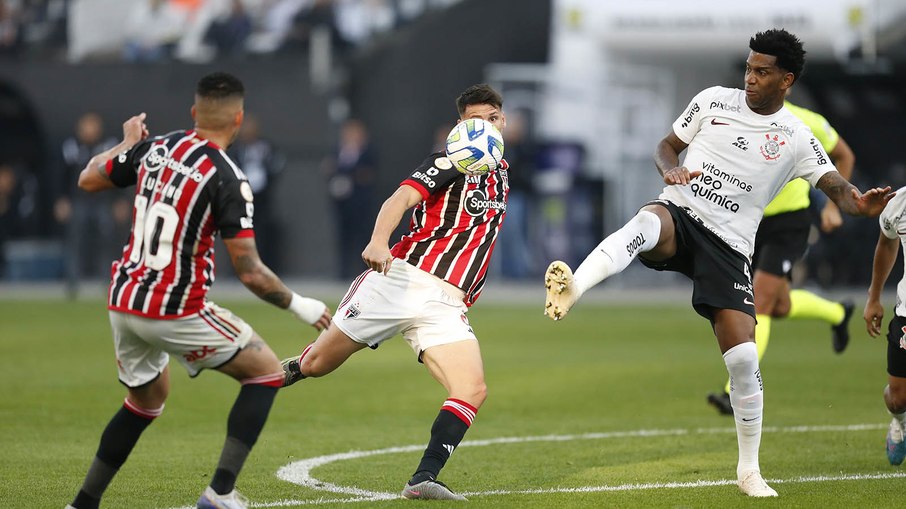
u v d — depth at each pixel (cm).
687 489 2319
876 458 2697
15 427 3086
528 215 8062
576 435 3048
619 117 7806
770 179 2311
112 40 8575
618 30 7619
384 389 3900
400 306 2245
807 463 2631
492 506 2128
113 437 1964
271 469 2555
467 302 2294
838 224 3531
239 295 7712
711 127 2345
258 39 8438
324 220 8488
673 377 4166
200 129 1923
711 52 7481
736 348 2245
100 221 8031
